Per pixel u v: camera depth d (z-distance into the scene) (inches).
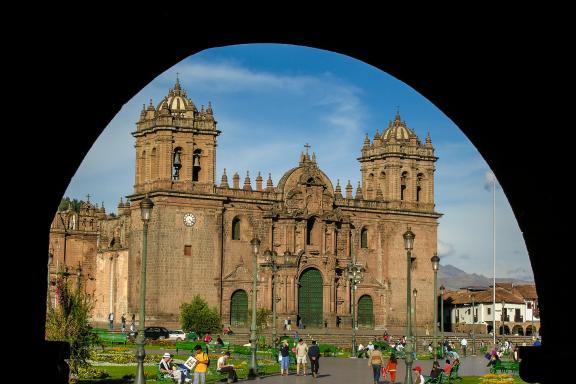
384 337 4507.9
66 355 585.0
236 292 5182.1
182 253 5002.5
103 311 5703.7
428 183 5925.2
